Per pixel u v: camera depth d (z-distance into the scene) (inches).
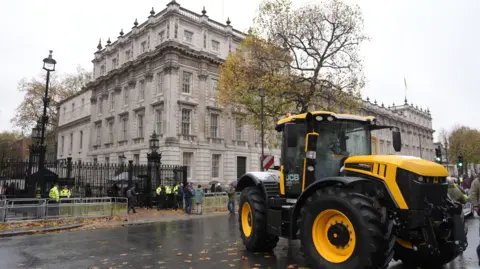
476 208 309.6
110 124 1620.3
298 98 928.9
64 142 2132.1
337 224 225.6
